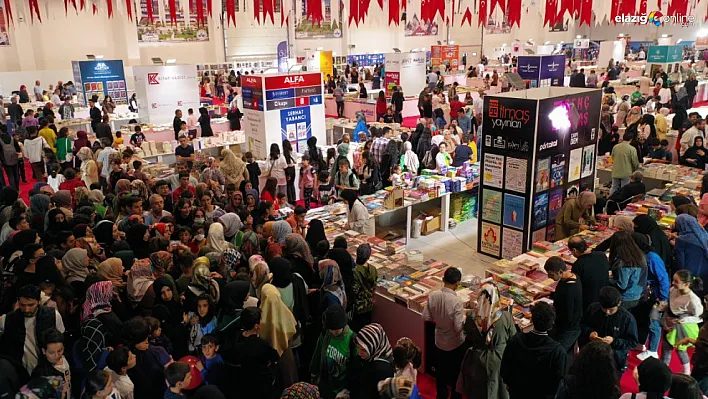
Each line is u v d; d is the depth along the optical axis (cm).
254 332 395
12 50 2438
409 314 526
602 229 703
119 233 625
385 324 554
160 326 411
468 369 408
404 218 952
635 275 482
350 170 872
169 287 442
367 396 354
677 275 465
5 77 2378
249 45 3030
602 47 3011
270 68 2598
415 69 2250
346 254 524
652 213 711
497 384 402
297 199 1105
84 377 381
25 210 660
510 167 758
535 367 357
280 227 603
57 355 353
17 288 471
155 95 1738
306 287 507
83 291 475
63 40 2542
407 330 533
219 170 912
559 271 436
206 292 441
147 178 872
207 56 2936
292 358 424
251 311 391
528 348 361
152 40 2753
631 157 895
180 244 538
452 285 451
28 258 482
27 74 2436
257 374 379
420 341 523
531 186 738
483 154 791
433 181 912
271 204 691
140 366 372
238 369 387
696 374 376
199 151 1202
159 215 685
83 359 387
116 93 2038
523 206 754
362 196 905
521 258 623
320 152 1059
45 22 2484
